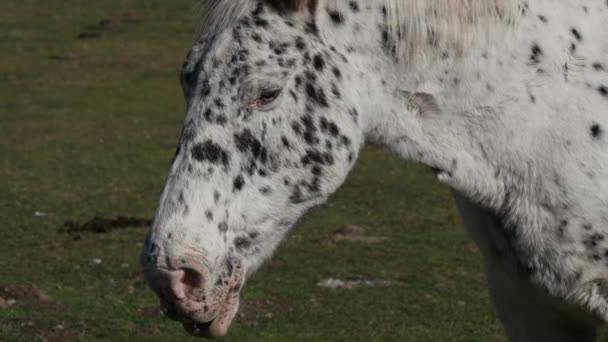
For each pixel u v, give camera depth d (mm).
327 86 7914
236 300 7930
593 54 8383
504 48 8180
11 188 30312
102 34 65625
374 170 32562
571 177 8195
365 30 8047
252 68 7781
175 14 72062
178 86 51812
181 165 7793
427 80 8148
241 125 7797
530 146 8227
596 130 8258
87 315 17938
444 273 21359
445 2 8070
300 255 22578
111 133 40094
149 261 7680
